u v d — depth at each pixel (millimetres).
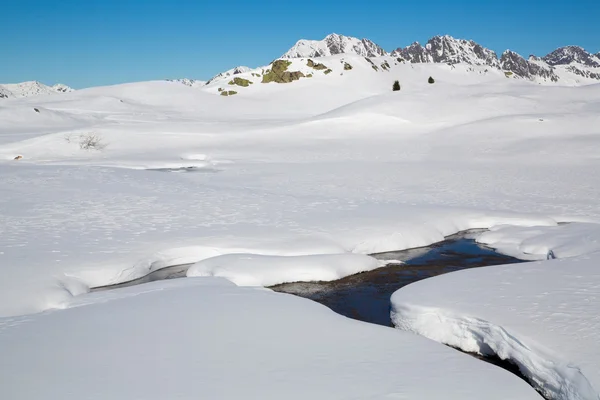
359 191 22953
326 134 44000
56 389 6473
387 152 35906
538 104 50031
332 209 18625
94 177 26516
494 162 31281
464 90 59188
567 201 20531
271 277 12055
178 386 6586
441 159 33000
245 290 10711
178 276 12812
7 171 28531
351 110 51031
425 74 139125
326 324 8867
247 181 26000
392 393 6551
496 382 6961
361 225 16203
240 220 16828
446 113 47688
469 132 40062
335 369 7160
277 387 6609
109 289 11703
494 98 51312
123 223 16375
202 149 39562
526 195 21875
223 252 13766
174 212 18031
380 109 49375
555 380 7066
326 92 109250
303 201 20172
